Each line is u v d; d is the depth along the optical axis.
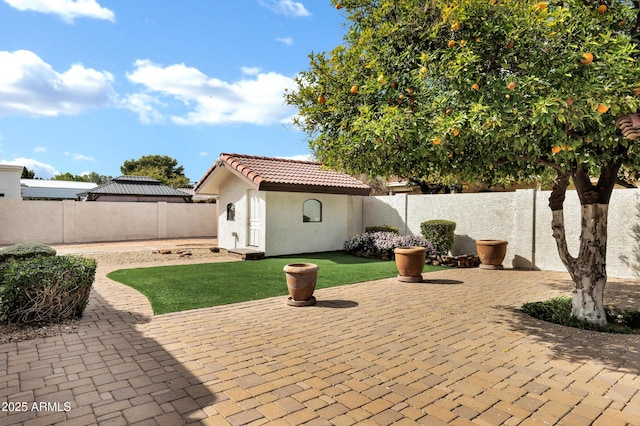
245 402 3.39
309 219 14.40
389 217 15.12
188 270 10.38
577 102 3.81
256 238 13.66
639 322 6.15
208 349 4.71
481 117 3.98
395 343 4.98
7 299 5.46
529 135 4.23
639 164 5.41
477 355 4.57
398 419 3.12
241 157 14.22
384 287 8.55
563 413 3.23
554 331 5.51
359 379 3.89
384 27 4.74
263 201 13.17
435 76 4.59
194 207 22.78
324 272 10.26
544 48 4.27
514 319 6.11
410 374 4.02
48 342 4.86
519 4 4.43
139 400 3.40
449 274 10.30
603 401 3.45
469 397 3.52
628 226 9.60
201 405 3.33
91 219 19.41
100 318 5.98
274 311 6.52
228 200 15.17
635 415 3.20
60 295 5.66
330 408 3.29
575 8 4.84
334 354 4.58
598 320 5.86
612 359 4.45
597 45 4.07
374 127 4.46
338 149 5.39
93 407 3.27
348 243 13.95
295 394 3.55
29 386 3.66
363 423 3.06
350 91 5.07
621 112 3.98
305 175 14.28
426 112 4.51
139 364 4.21
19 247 8.07
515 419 3.14
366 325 5.75
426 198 13.84
